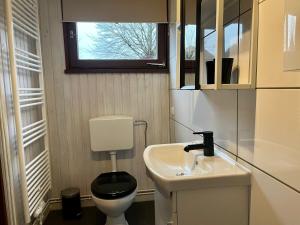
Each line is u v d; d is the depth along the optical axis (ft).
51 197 7.82
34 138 6.06
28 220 5.28
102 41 7.65
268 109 2.86
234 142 3.73
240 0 3.37
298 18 2.16
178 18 4.74
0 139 4.98
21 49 5.65
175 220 3.23
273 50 2.72
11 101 5.42
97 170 7.95
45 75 7.35
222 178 3.23
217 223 3.34
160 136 8.14
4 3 4.77
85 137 7.75
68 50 7.46
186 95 6.12
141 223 6.95
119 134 7.39
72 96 7.55
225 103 3.99
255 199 3.20
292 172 2.49
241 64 3.40
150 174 3.72
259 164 3.08
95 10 7.17
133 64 7.84
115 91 7.75
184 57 4.64
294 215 2.48
